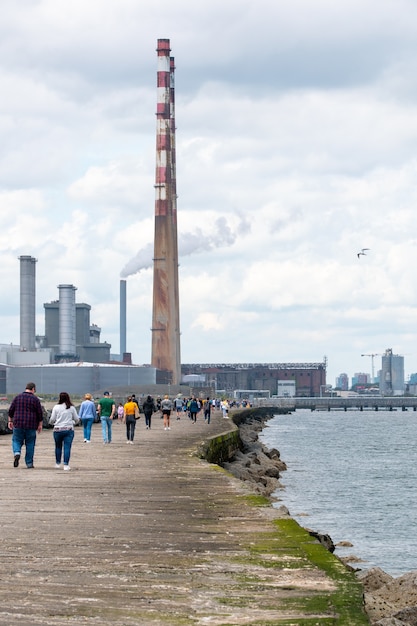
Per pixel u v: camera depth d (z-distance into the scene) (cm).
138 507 2136
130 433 5097
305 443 13125
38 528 1808
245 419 18138
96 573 1373
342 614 1116
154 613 1137
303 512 5209
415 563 3744
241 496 2366
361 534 4466
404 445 12662
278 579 1323
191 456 4016
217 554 1521
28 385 3222
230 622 1091
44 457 3825
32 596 1223
